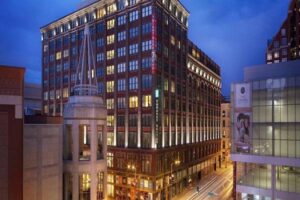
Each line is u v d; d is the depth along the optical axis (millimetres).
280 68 50875
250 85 51250
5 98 30031
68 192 46812
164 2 75688
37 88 128125
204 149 106625
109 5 80688
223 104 136375
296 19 93312
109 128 78188
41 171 37219
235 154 52031
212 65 121688
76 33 92688
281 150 47000
